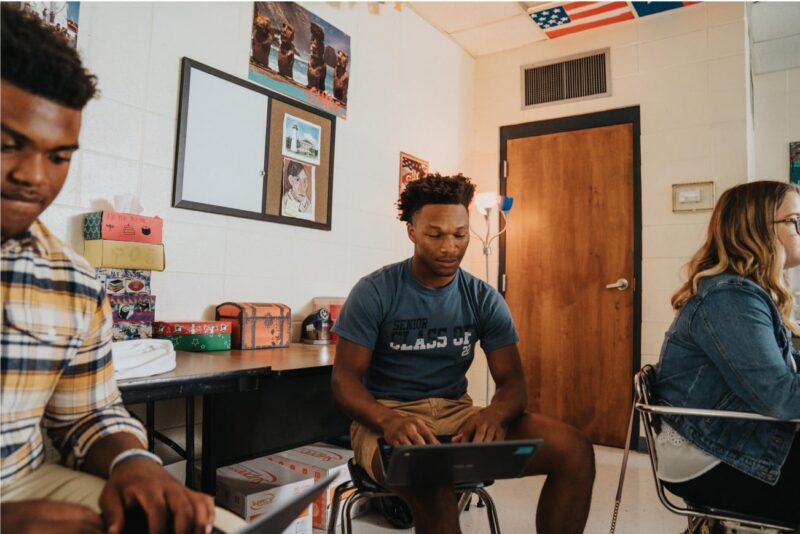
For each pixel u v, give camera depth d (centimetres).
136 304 176
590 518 216
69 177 177
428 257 135
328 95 277
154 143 203
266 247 244
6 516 58
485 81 400
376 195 309
